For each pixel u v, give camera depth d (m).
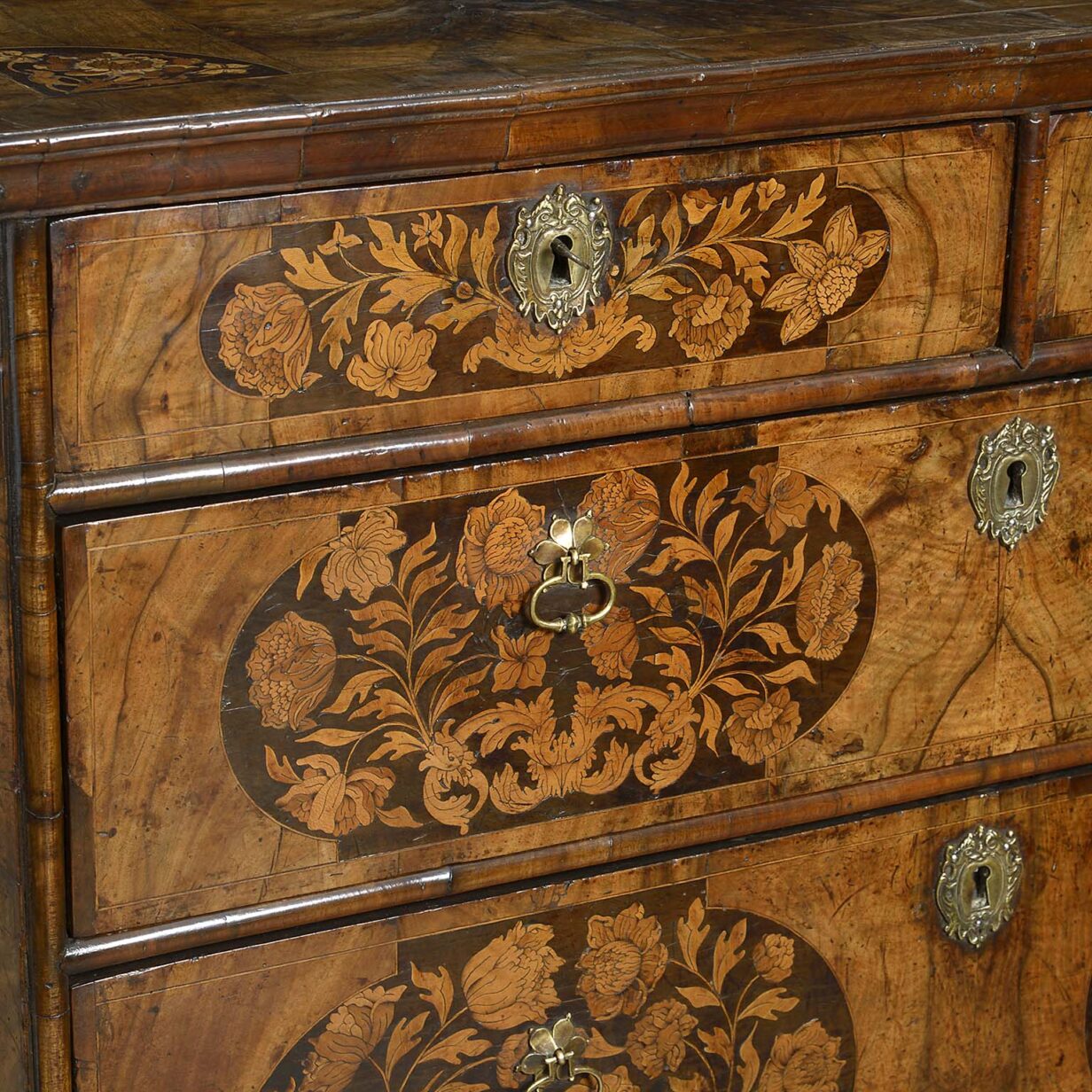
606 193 1.75
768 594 1.93
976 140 1.88
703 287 1.81
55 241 1.57
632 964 1.99
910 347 1.92
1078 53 1.84
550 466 1.81
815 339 1.88
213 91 1.64
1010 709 2.09
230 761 1.77
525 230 1.73
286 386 1.69
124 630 1.69
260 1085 1.88
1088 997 2.25
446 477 1.77
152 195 1.58
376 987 1.90
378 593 1.78
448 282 1.72
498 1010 1.95
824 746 2.01
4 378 1.60
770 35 1.86
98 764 1.72
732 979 2.05
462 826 1.88
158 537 1.68
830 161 1.82
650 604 1.89
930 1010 2.16
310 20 1.97
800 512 1.92
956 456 1.97
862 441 1.92
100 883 1.75
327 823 1.83
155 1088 1.84
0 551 1.67
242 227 1.63
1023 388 1.98
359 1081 1.92
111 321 1.61
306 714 1.79
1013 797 2.12
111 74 1.72
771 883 2.03
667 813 1.96
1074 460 2.03
